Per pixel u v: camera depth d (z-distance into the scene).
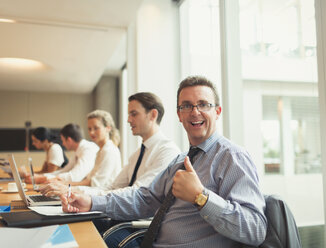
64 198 1.38
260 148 2.13
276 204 1.10
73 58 5.36
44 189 1.90
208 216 1.06
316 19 1.39
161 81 3.74
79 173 3.16
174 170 1.49
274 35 2.01
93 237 1.04
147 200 1.57
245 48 2.36
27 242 0.90
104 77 8.05
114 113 8.05
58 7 3.46
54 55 5.17
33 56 5.21
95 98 8.37
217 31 2.84
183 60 3.69
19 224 1.15
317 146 1.59
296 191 1.77
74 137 3.46
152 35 3.77
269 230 1.08
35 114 8.12
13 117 7.96
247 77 2.31
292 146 1.80
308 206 1.66
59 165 3.98
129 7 3.50
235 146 1.28
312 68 1.62
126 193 1.56
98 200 1.46
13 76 6.66
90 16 3.70
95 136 2.89
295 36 1.78
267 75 2.06
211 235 1.21
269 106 2.06
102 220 1.97
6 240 0.92
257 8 2.22
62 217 1.27
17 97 8.04
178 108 1.46
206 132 1.36
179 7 3.78
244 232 1.05
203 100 1.37
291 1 1.83
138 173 2.11
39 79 6.93
